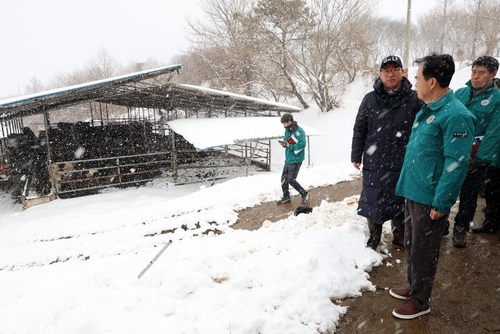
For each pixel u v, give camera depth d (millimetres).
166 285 3488
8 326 3043
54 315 3148
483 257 3801
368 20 26594
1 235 7473
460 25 36156
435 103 2576
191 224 6152
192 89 14969
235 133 14258
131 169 15344
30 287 4109
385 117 3709
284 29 24078
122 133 19688
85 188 12094
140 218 6922
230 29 27516
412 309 2898
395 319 2932
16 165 14703
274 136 14258
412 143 2768
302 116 25500
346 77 31141
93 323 2908
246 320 2850
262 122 16797
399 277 3566
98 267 4422
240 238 4902
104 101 19047
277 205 6738
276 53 25219
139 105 22000
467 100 3986
